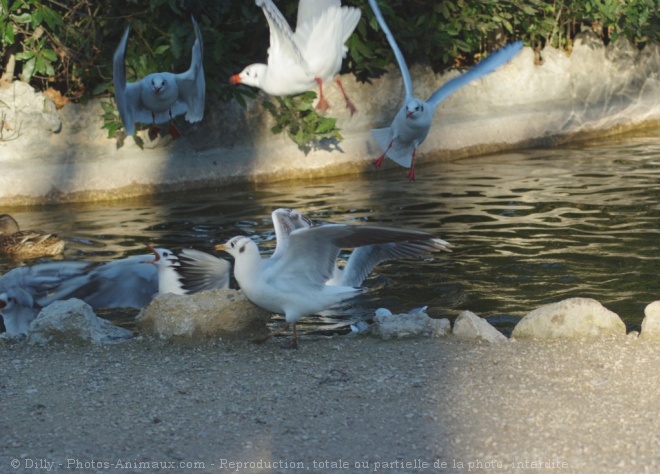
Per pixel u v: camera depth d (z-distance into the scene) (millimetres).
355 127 17141
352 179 16016
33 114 15016
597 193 14125
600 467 5715
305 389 7074
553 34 19500
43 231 12953
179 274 8938
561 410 6520
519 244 11641
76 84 15930
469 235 12078
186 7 15750
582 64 19547
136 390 7156
